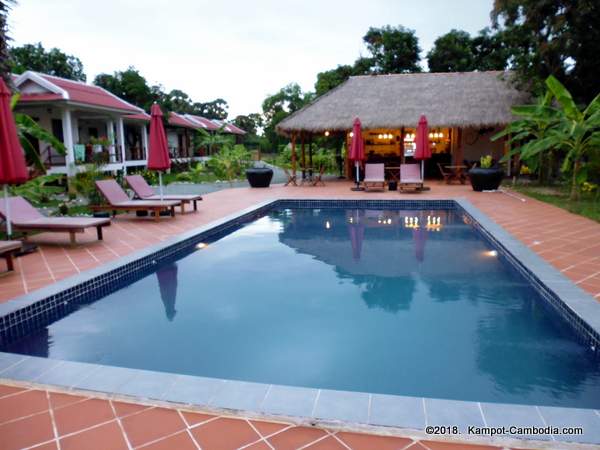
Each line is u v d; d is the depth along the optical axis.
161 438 2.08
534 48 13.73
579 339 3.48
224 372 3.10
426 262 5.96
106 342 3.62
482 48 24.78
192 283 5.21
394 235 7.84
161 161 8.94
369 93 17.12
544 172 13.99
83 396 2.46
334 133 19.59
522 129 12.59
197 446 2.02
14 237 7.05
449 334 3.69
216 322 4.02
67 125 15.54
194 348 3.48
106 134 21.59
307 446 2.01
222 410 2.26
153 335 3.75
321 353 3.37
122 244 6.52
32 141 16.72
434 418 2.15
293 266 5.89
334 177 19.17
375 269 5.67
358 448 1.99
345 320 4.02
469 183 15.40
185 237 6.88
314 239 7.60
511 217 8.21
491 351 3.36
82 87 18.66
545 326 3.81
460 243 7.09
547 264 4.95
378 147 19.45
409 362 3.20
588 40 12.30
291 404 2.29
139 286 5.14
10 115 5.60
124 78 25.39
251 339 3.64
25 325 3.88
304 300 4.57
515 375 2.99
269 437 2.08
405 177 13.55
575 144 10.19
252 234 8.10
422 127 13.12
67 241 6.75
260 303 4.50
